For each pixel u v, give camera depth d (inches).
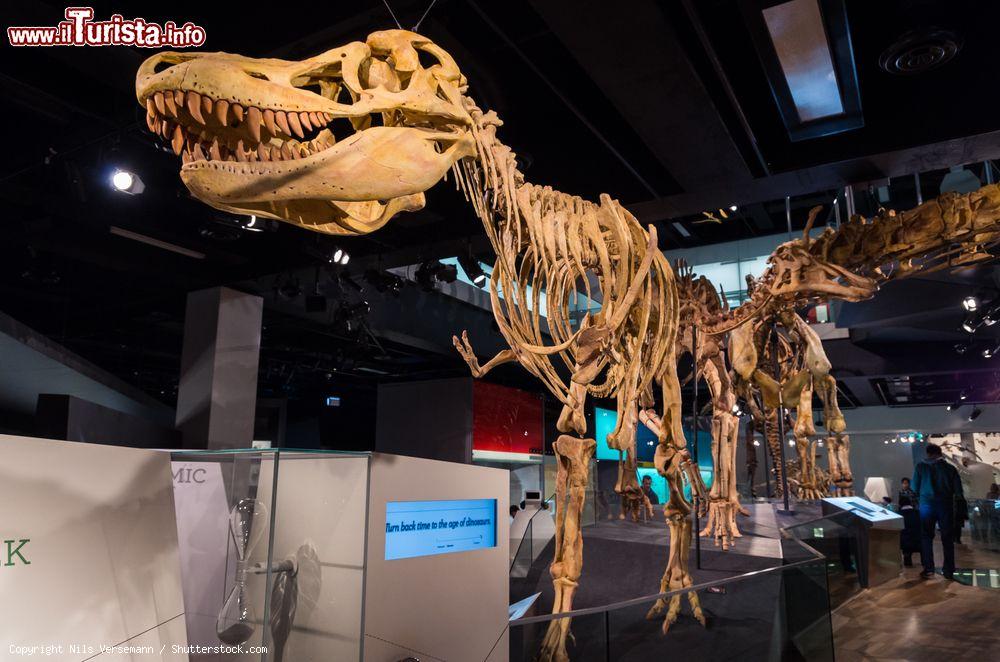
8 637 46.1
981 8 164.6
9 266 344.5
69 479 52.3
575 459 160.6
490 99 209.5
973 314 389.1
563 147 232.7
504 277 153.4
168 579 57.7
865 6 167.9
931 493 326.6
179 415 318.0
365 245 305.4
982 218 225.9
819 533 256.7
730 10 163.2
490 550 97.6
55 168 245.0
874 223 250.1
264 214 89.7
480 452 462.9
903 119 194.1
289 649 61.1
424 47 112.3
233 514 57.2
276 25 166.4
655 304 201.0
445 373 609.6
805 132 199.6
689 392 633.6
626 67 165.6
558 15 147.7
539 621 106.7
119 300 374.9
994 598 283.4
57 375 313.9
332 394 672.4
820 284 258.1
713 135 195.2
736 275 610.5
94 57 175.6
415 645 78.7
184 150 84.1
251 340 335.3
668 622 126.0
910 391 687.1
